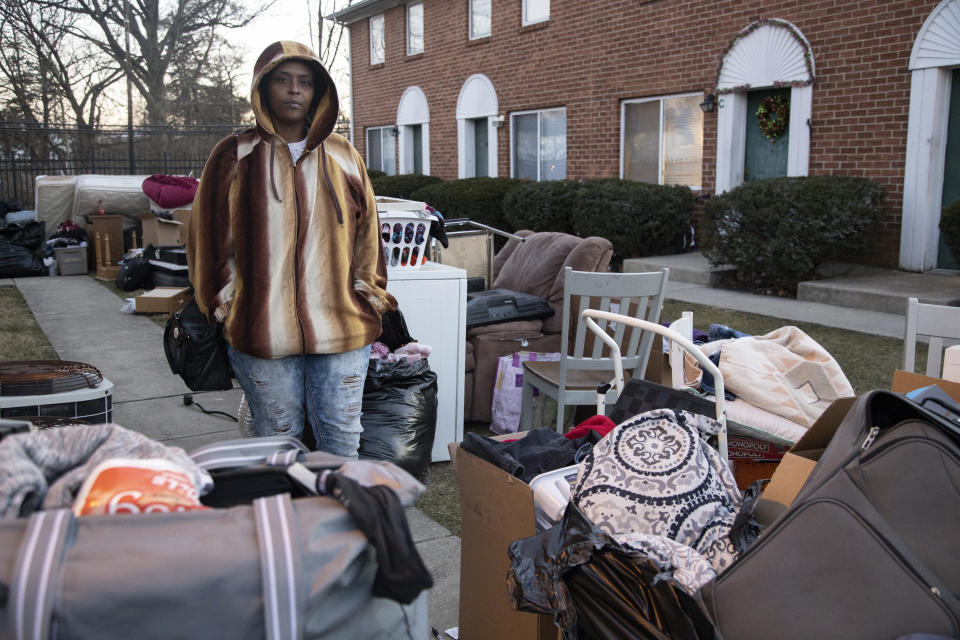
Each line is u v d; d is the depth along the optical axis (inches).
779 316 282.0
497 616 85.7
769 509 76.8
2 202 563.5
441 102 612.4
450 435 159.2
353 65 736.3
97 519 41.4
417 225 149.9
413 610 50.9
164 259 370.9
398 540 45.6
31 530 39.6
